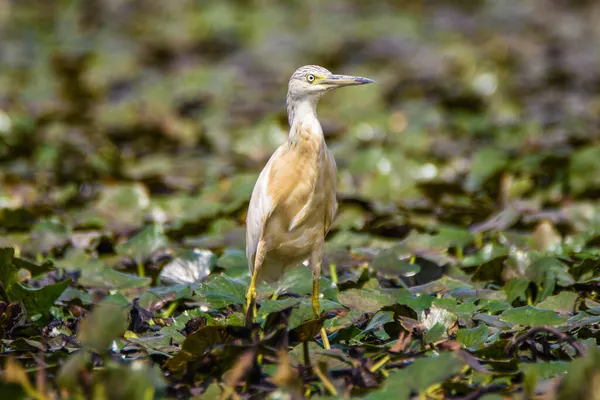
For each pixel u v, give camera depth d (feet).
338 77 28.32
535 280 30.04
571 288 30.04
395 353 23.52
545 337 24.91
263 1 113.29
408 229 39.75
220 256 34.35
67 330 27.76
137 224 40.52
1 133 58.75
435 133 64.18
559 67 85.76
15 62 92.17
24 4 109.40
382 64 91.35
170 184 48.16
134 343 25.43
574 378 20.26
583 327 25.91
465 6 118.21
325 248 34.22
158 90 74.90
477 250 37.09
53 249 36.58
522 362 23.18
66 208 45.32
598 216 39.81
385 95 77.25
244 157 54.34
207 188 46.06
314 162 27.58
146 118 65.62
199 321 26.37
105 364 22.82
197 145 59.88
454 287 31.14
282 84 81.97
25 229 40.37
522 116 70.28
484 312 28.35
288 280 30.04
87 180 50.11
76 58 84.43
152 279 33.94
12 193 46.78
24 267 31.35
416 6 114.62
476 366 22.21
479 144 61.31
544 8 117.39
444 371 21.27
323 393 22.31
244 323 27.14
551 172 46.96
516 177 45.39
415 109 69.41
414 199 46.09
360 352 23.70
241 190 43.80
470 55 88.43
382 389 21.58
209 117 68.18
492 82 80.23
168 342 25.45
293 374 21.72
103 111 69.77
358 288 31.24
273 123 56.03
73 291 29.53
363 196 46.37
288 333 23.88
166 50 94.38
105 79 85.66
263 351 23.27
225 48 97.14
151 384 20.63
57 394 22.21
